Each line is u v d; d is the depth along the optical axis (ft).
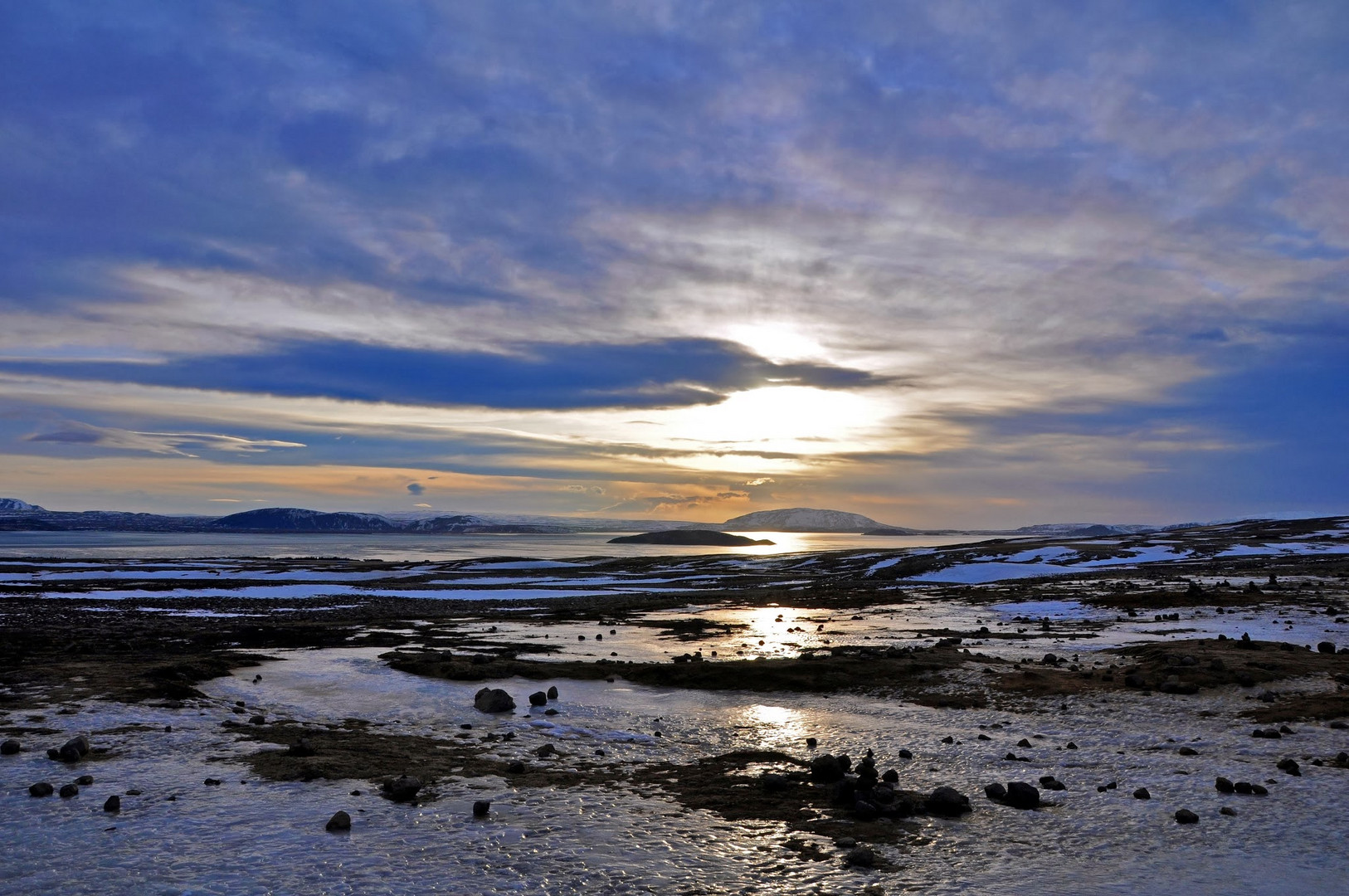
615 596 293.23
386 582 360.07
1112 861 45.24
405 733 78.43
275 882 41.11
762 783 61.11
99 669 109.81
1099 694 92.38
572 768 65.57
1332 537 390.63
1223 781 58.54
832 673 107.76
